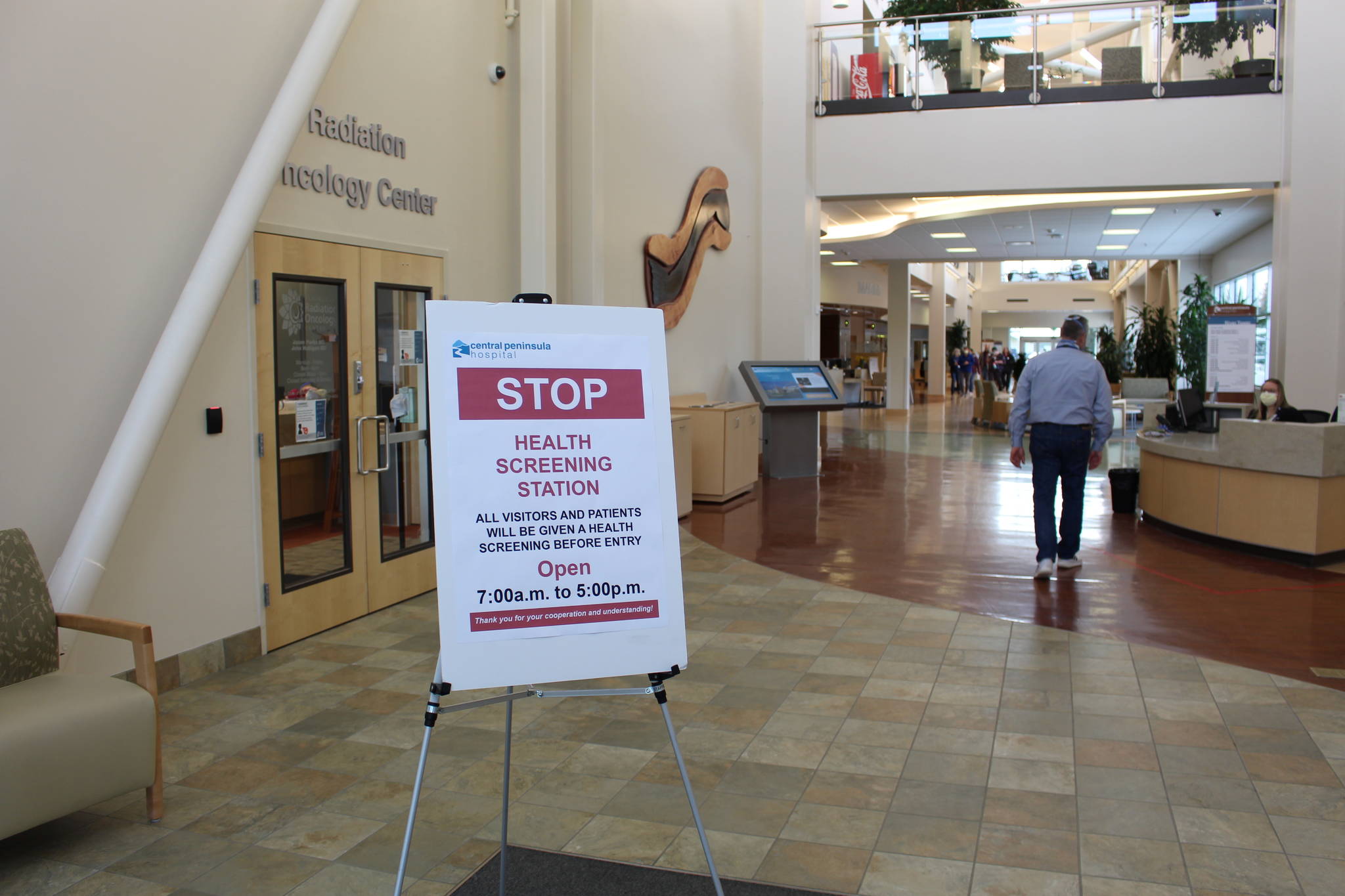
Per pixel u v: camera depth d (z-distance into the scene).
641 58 9.18
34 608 3.21
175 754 3.66
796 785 3.40
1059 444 6.43
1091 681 4.46
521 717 4.07
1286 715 4.01
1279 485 6.97
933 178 12.09
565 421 2.60
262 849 2.96
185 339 4.00
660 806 3.24
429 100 5.89
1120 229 17.02
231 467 4.61
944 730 3.89
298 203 4.89
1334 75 10.73
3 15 3.54
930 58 12.06
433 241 5.98
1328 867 2.80
